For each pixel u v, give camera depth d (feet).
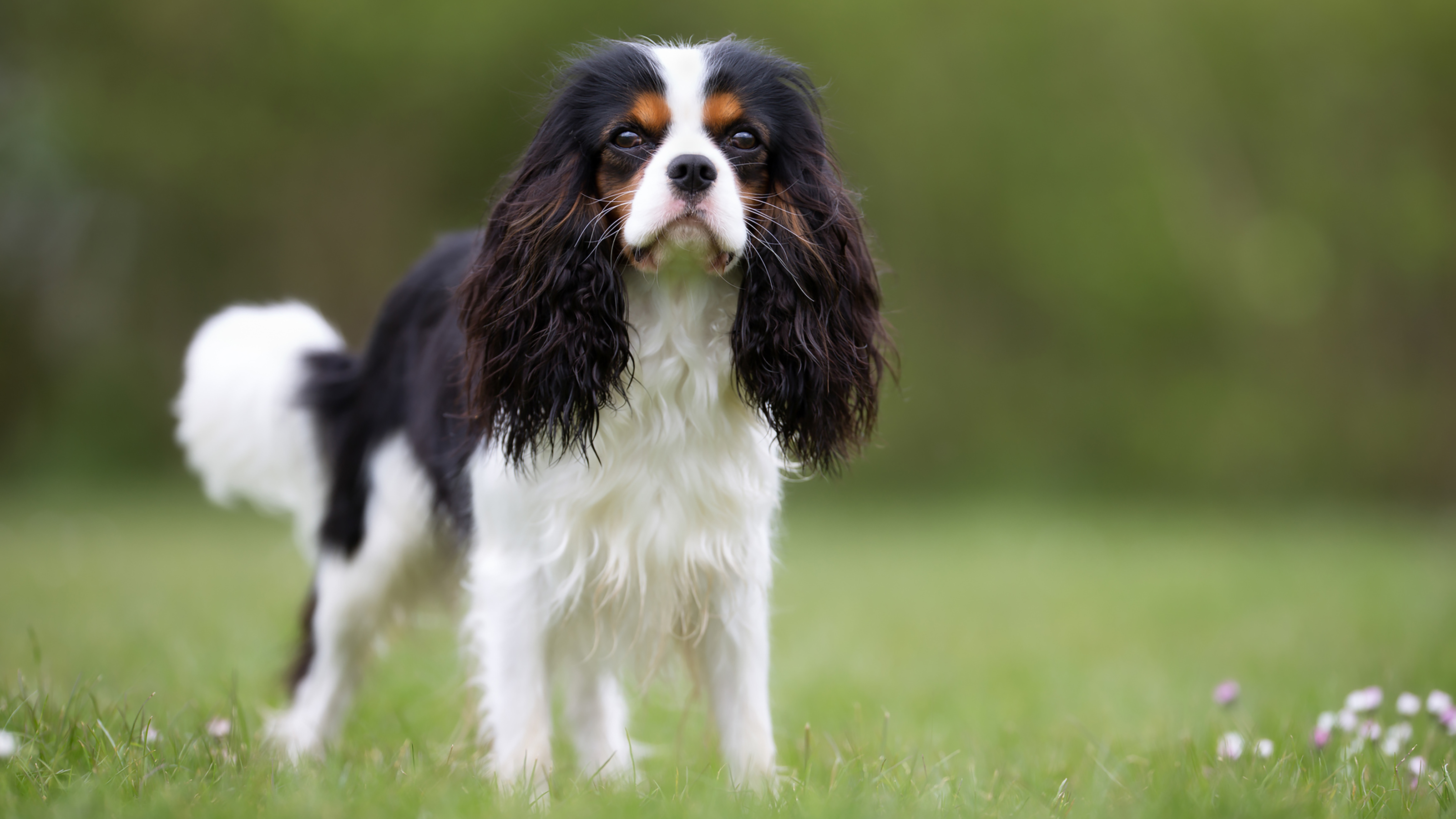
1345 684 20.11
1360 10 62.85
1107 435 62.69
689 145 12.91
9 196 55.72
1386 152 65.36
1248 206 63.98
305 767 13.16
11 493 55.16
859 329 14.08
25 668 19.08
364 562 16.80
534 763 13.35
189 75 55.06
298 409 18.06
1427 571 38.63
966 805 11.89
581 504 13.52
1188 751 14.25
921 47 59.88
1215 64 63.16
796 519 55.11
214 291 57.88
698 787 12.73
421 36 54.75
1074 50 61.05
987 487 62.13
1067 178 61.05
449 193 57.82
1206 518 57.93
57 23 54.75
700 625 13.96
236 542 42.22
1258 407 63.36
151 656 20.45
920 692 20.31
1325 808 11.71
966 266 61.93
